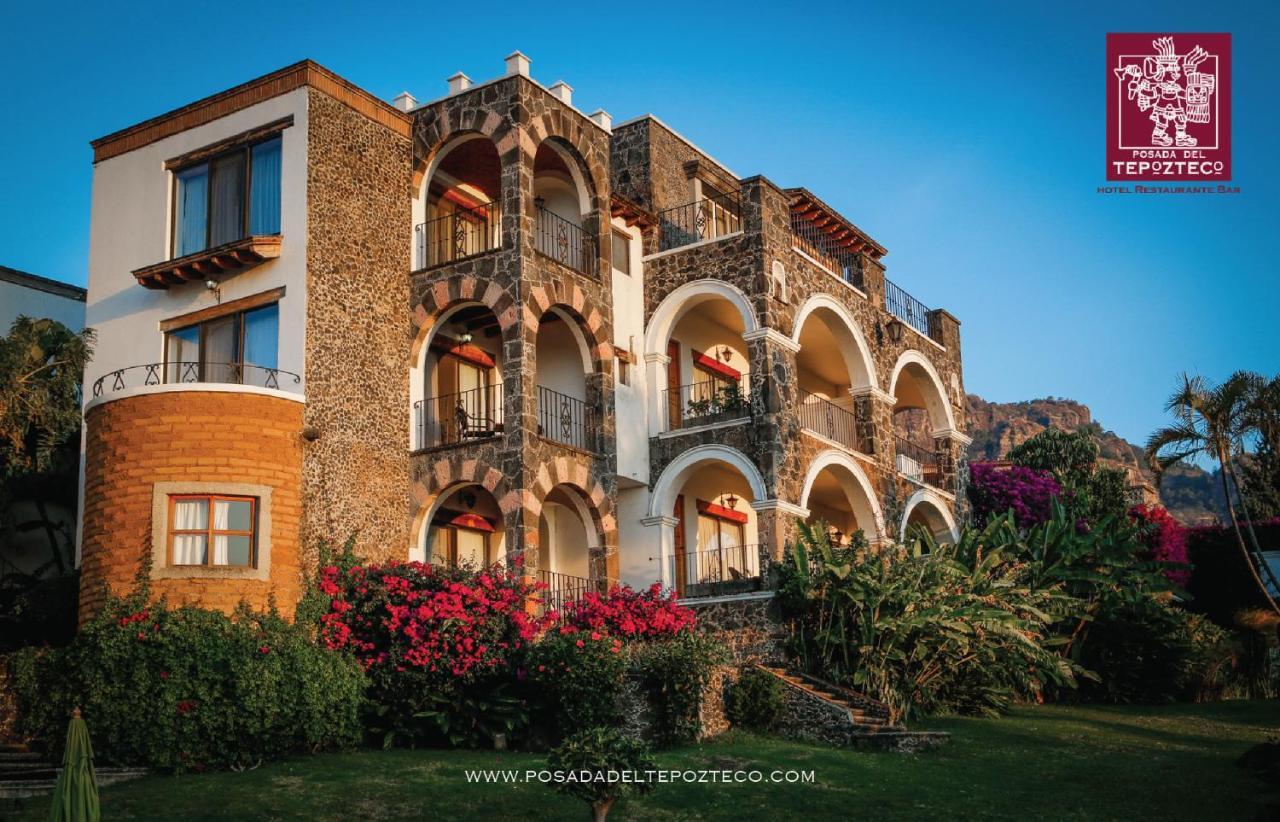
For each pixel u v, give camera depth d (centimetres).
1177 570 3738
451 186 3134
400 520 2770
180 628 2150
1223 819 1931
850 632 2744
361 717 2378
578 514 3089
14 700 2236
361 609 2461
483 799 1900
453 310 2909
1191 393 2719
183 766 2053
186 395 2419
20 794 1906
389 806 1847
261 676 2122
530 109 2934
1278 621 3781
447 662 2353
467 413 2991
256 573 2384
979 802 2000
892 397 3650
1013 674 2892
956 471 3988
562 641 2370
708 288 3197
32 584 2986
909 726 2611
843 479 3397
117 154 3006
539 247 3203
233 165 2838
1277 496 4884
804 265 3331
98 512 2397
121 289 2931
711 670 2459
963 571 2764
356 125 2858
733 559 3578
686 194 3594
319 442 2598
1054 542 3209
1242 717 2892
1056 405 15538
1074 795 2064
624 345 3192
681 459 3144
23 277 3303
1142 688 3188
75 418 2922
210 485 2392
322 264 2705
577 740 1722
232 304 2752
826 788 2041
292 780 1970
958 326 4212
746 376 3703
